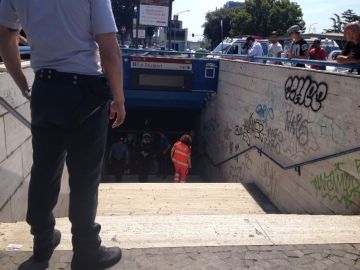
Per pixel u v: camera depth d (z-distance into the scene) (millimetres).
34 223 2271
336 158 5562
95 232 2348
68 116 2020
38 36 1988
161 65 13273
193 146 17453
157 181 14062
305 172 6613
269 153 8367
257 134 9219
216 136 13625
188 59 13344
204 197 7902
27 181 4559
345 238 3158
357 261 2791
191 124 18734
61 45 1979
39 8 1969
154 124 19188
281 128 7742
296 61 7227
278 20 52594
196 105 15961
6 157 3744
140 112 18953
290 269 2662
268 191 8305
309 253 2881
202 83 13555
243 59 13180
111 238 3021
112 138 18672
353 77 5184
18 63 2305
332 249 2947
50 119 2016
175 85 13430
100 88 2070
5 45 2213
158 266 2623
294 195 7023
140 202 7285
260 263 2715
